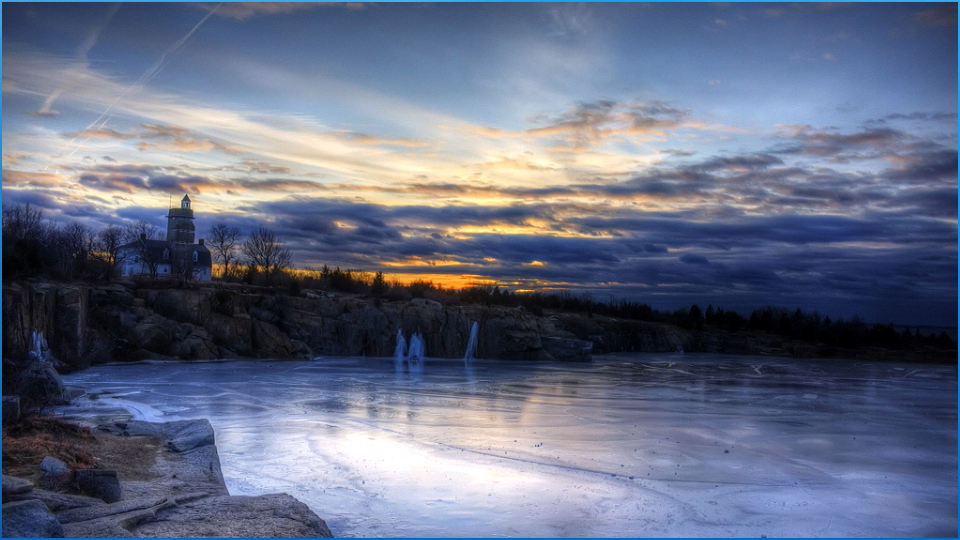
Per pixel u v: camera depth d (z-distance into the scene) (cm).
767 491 1302
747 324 8938
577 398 2847
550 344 5994
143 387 2884
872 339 8350
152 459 1348
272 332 5059
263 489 1230
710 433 1962
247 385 3064
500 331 6003
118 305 4434
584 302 8612
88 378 3228
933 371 5541
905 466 1575
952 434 2050
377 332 5712
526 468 1437
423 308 5944
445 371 4325
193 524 895
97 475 977
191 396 2589
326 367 4347
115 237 7856
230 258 9494
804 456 1669
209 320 4800
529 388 3275
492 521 1068
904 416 2497
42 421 1412
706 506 1185
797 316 8744
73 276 4512
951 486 1380
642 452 1647
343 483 1279
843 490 1328
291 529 895
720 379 4097
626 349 7869
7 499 858
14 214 4459
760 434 1980
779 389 3522
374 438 1755
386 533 998
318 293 6034
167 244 9919
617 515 1116
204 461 1352
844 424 2238
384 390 3000
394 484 1277
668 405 2647
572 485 1299
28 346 3175
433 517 1080
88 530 818
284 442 1678
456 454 1567
